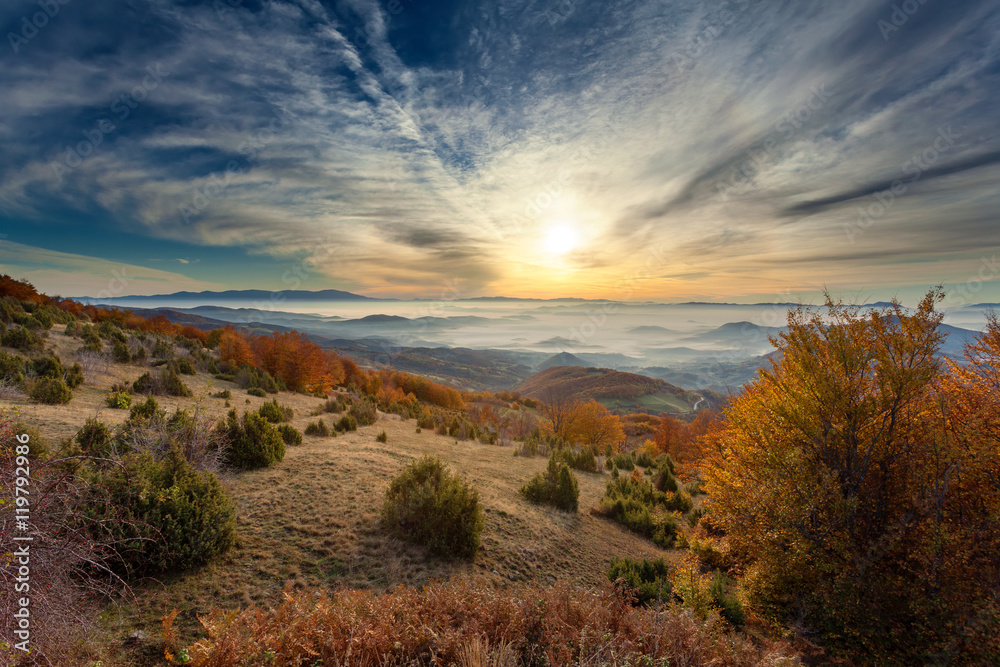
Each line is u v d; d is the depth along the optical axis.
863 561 7.33
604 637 4.61
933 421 7.96
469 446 25.34
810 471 8.63
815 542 8.05
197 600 5.62
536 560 9.58
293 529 8.26
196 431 10.11
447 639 4.40
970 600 6.34
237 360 41.19
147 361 29.64
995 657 5.85
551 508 14.00
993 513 6.70
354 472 12.29
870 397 8.24
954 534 6.69
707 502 11.44
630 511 15.34
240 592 6.03
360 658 4.13
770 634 7.62
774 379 10.19
